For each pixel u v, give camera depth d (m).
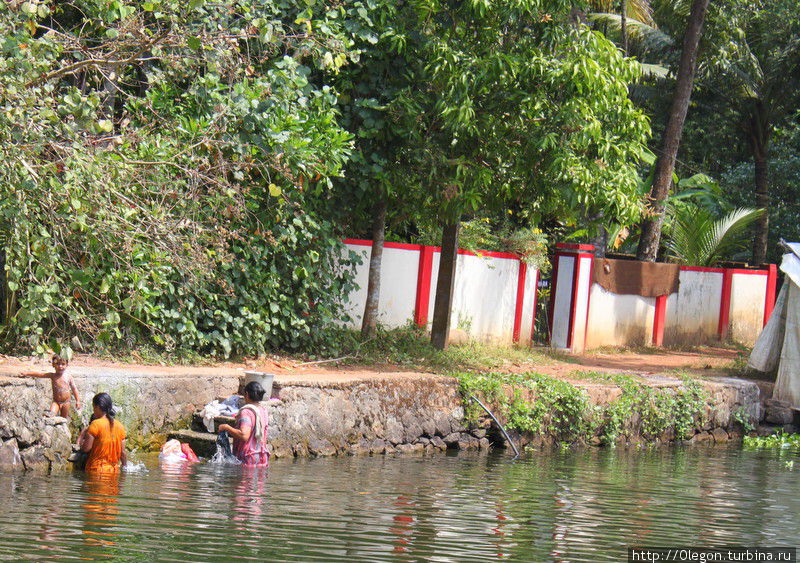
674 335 32.38
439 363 20.69
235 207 14.88
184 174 15.27
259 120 16.61
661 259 38.06
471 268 24.48
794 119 42.88
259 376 15.25
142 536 9.02
